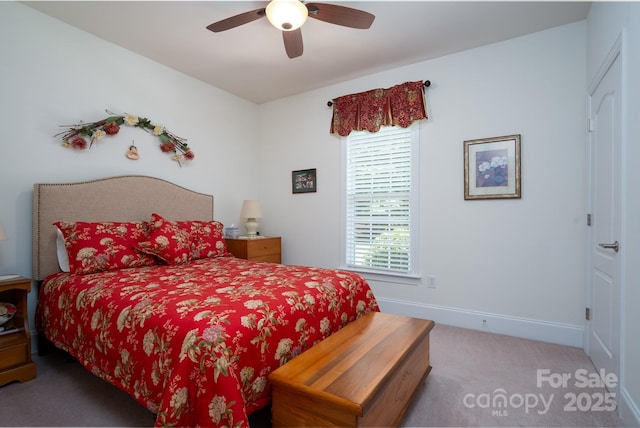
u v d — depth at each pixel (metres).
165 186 3.33
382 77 3.57
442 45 3.01
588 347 2.47
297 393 1.33
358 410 1.17
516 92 2.88
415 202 3.36
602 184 2.16
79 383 2.06
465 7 2.46
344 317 2.12
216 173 4.02
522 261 2.86
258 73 3.63
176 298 1.70
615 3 1.91
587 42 2.55
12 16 2.43
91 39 2.88
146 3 2.45
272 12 2.07
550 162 2.75
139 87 3.23
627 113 1.71
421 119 3.26
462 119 3.12
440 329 3.05
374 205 3.63
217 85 3.96
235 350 1.35
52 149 2.64
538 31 2.79
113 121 2.97
